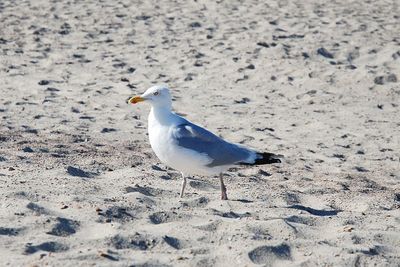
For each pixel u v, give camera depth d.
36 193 8.27
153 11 27.09
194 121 14.64
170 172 10.24
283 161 11.93
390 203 9.23
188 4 28.77
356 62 20.30
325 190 9.77
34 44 21.41
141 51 21.05
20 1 28.25
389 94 17.27
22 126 13.27
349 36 23.14
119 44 21.88
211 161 8.48
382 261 6.67
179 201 8.54
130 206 7.93
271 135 13.78
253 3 29.31
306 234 7.45
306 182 10.34
